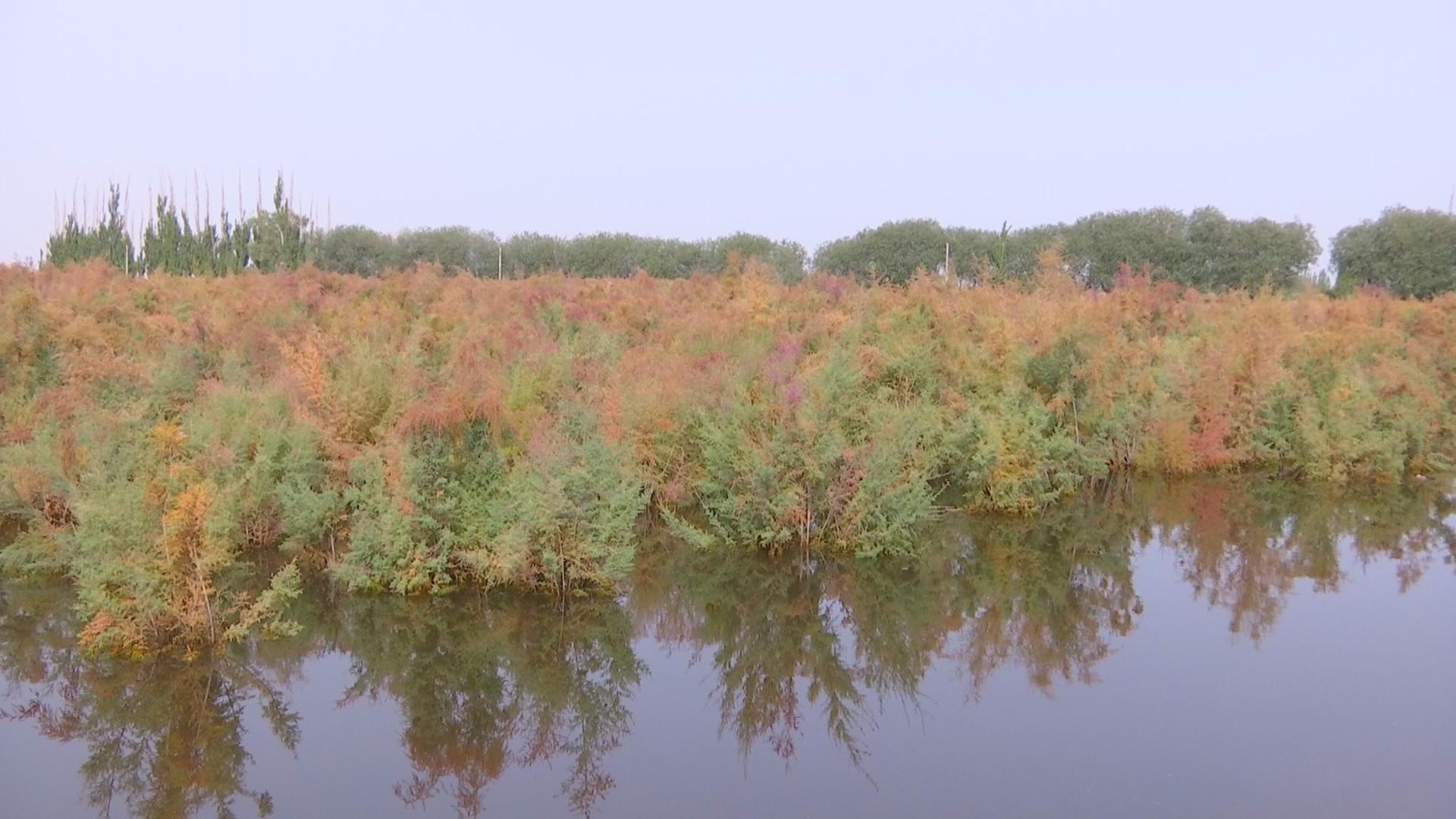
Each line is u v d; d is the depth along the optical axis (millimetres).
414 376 10961
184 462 9312
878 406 11914
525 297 18672
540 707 7461
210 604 8352
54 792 6039
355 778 6301
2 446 10922
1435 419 15695
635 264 31562
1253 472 15094
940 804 5977
